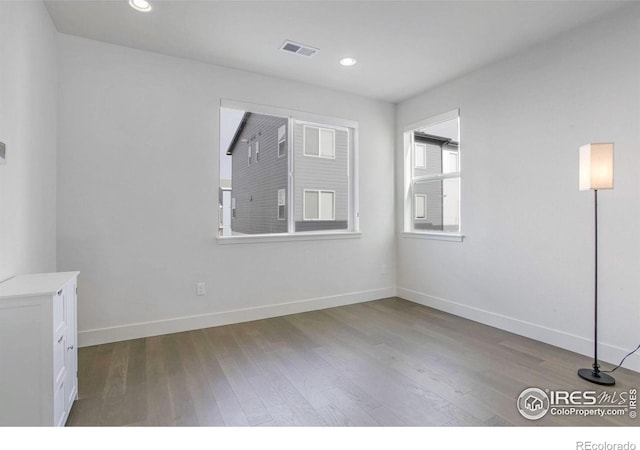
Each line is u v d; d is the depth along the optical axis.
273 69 3.44
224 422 1.77
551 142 2.82
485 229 3.38
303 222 3.95
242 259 3.50
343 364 2.49
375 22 2.59
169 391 2.10
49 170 2.53
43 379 1.50
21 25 1.98
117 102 2.92
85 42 2.81
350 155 4.30
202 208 3.29
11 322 1.45
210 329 3.26
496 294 3.29
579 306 2.65
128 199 2.96
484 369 2.39
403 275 4.48
